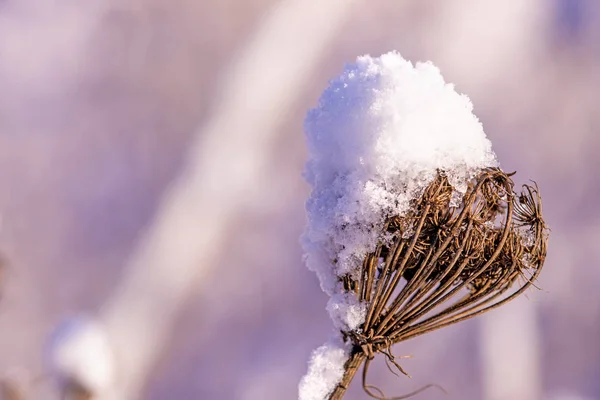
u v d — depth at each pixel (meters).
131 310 2.23
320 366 0.46
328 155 0.46
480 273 0.45
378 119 0.45
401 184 0.45
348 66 0.47
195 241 2.43
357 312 0.45
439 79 0.46
